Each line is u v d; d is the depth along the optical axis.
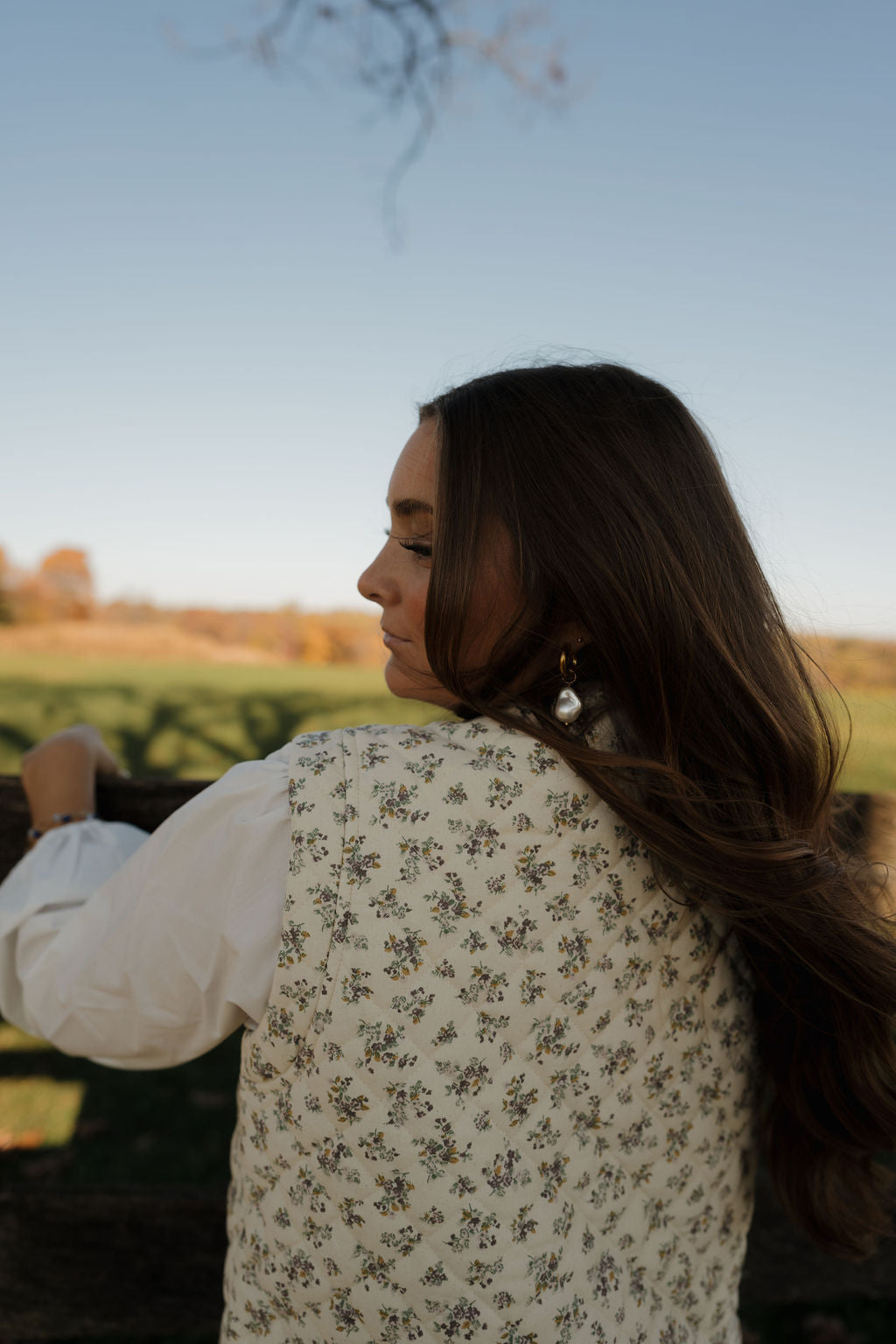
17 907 0.94
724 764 0.81
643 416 0.84
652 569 0.79
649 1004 0.84
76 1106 2.98
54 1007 0.84
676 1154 0.89
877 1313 2.14
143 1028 0.81
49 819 1.10
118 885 0.83
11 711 7.90
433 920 0.74
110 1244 1.36
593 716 0.82
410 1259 0.75
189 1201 1.36
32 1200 1.35
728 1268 0.98
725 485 0.89
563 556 0.78
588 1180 0.81
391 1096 0.73
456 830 0.75
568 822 0.79
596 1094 0.81
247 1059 0.79
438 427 0.84
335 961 0.72
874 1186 1.04
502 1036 0.76
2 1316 1.36
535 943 0.77
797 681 0.89
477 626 0.82
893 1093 0.92
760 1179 1.43
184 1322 1.36
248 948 0.73
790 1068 0.98
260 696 8.52
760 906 0.83
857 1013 0.90
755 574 0.88
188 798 1.25
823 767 0.88
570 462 0.80
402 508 0.86
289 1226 0.79
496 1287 0.75
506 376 0.85
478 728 0.81
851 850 1.25
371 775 0.76
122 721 7.86
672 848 0.78
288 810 0.74
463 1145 0.74
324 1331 0.79
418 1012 0.73
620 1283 0.84
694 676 0.80
